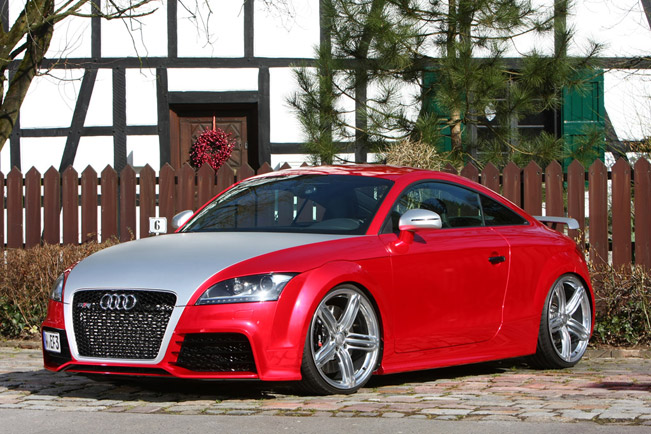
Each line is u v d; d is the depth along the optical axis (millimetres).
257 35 16531
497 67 12547
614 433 4238
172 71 16531
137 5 12188
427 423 4578
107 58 16531
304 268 5398
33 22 12125
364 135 13531
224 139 16406
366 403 5230
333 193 6383
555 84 12656
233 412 4996
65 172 11312
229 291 5242
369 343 5715
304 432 4430
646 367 7332
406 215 5930
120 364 5383
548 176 9992
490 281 6527
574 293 7293
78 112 16484
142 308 5344
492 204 7035
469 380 6477
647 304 8438
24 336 9070
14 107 12609
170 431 4527
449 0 12734
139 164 16516
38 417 4988
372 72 13430
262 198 6598
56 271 9172
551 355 7023
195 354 5230
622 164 9875
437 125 13094
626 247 9891
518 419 4637
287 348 5258
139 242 6168
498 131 12969
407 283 5938
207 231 6402
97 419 4887
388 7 12859
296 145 16484
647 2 15867
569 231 9938
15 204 11469
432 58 13281
